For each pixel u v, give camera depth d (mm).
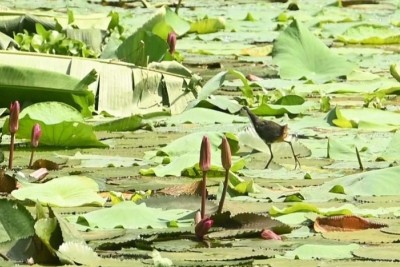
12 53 12953
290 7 26484
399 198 8828
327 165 10188
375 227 7844
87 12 23531
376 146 11078
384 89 14477
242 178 9547
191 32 21734
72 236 6996
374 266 6777
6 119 10945
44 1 25453
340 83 15406
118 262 6801
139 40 14336
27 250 6926
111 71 13289
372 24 21125
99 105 13016
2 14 16438
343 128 12219
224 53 18828
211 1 28000
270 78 15961
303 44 16109
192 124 12422
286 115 12898
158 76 13469
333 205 8539
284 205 8508
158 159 10336
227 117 12727
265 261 6887
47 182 8711
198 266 6691
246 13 25359
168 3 26484
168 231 7527
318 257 7008
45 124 10812
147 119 12711
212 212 8180
